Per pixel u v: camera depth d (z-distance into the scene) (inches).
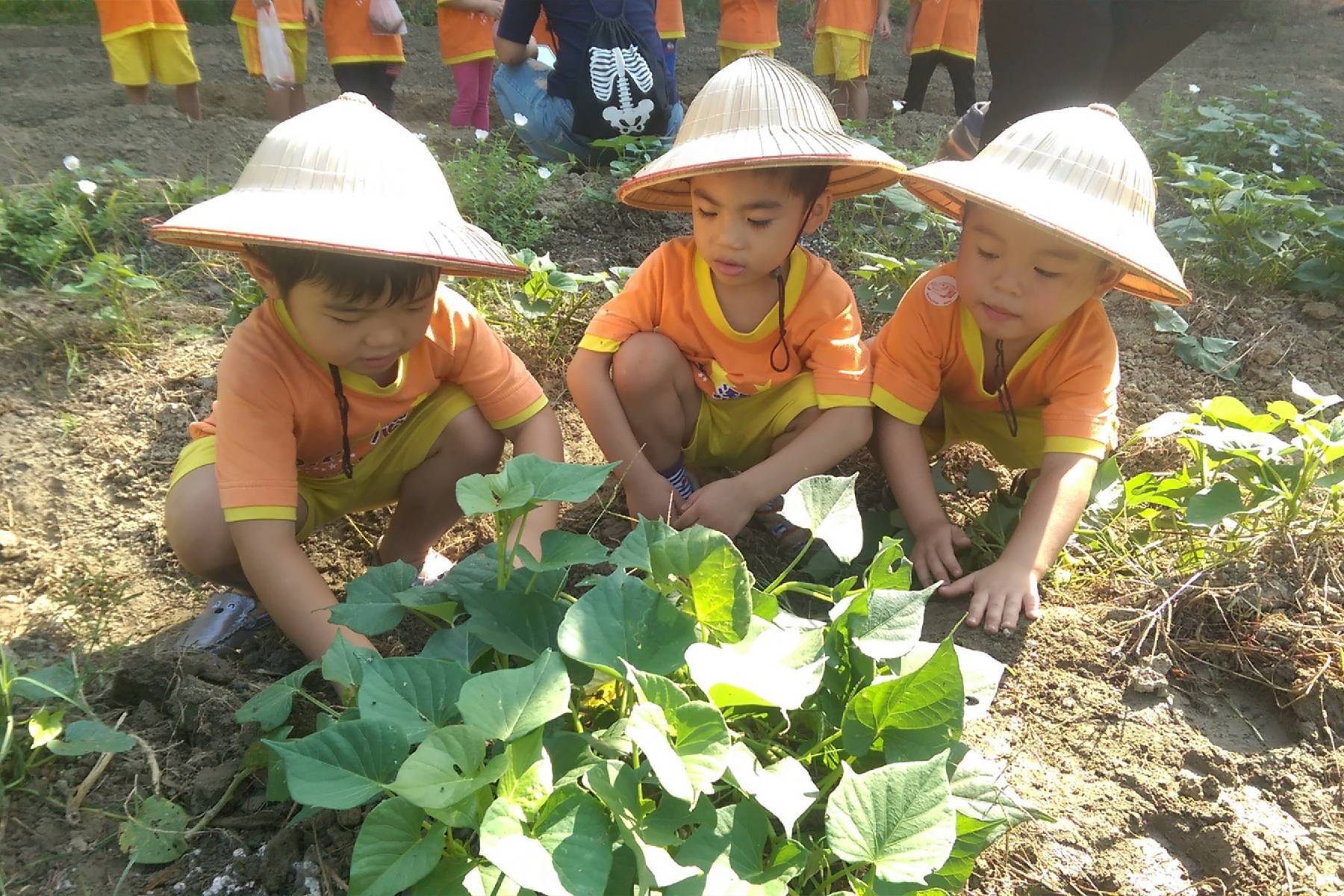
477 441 85.1
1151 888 62.3
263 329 74.1
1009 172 79.9
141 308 122.4
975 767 58.6
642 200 91.0
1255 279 147.6
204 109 261.3
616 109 187.8
